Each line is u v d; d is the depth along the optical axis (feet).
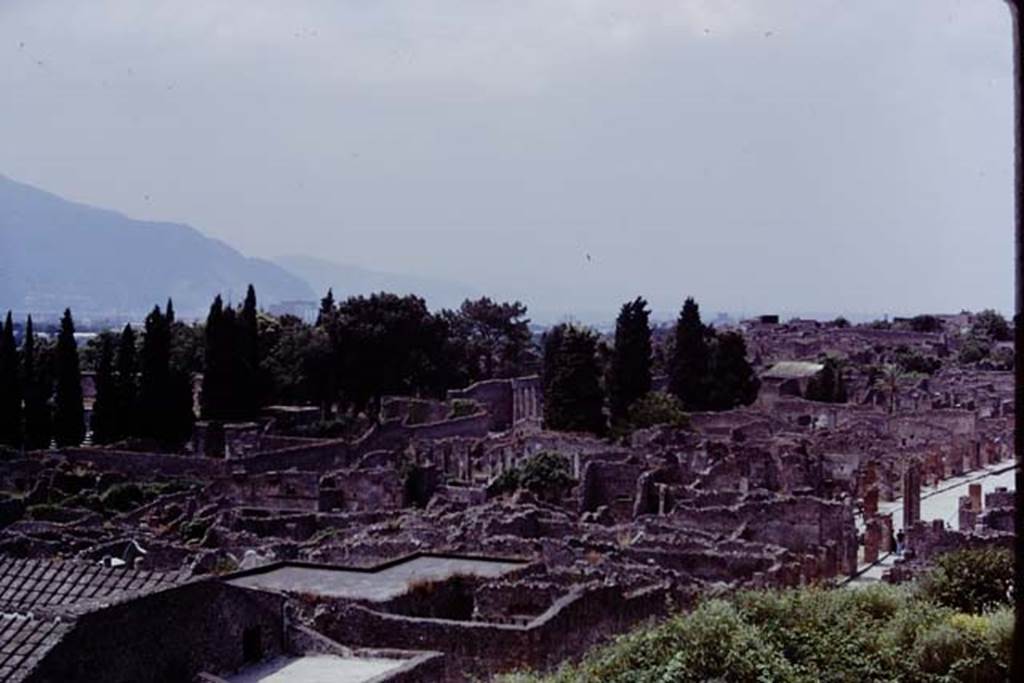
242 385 496.64
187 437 466.29
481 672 143.13
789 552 245.65
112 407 462.19
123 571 133.90
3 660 107.55
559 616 149.79
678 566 226.58
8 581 133.90
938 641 128.06
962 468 447.42
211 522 302.45
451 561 185.68
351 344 577.43
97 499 354.13
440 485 379.76
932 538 243.19
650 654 133.39
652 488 340.80
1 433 439.63
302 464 412.77
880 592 149.89
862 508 346.95
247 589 132.77
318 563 181.06
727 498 300.40
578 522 275.39
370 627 147.54
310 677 127.44
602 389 534.78
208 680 122.52
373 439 447.83
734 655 128.47
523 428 533.55
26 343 465.47
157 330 464.24
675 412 504.84
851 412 559.79
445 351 634.43
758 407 588.91
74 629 110.83
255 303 517.14
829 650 133.18
